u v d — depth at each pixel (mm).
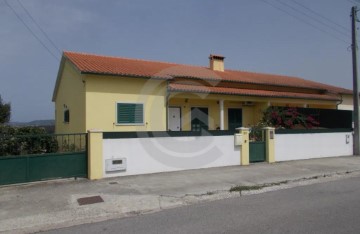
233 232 5578
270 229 5684
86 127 14125
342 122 17797
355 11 17375
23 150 9578
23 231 6074
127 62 18359
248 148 13352
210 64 22703
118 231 5879
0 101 30969
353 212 6715
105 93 14617
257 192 9062
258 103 20375
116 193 8461
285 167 12703
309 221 6113
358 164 13797
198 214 6832
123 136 10656
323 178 11094
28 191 8562
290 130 14773
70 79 16844
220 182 9883
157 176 10672
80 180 9836
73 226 6305
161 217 6703
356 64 17422
